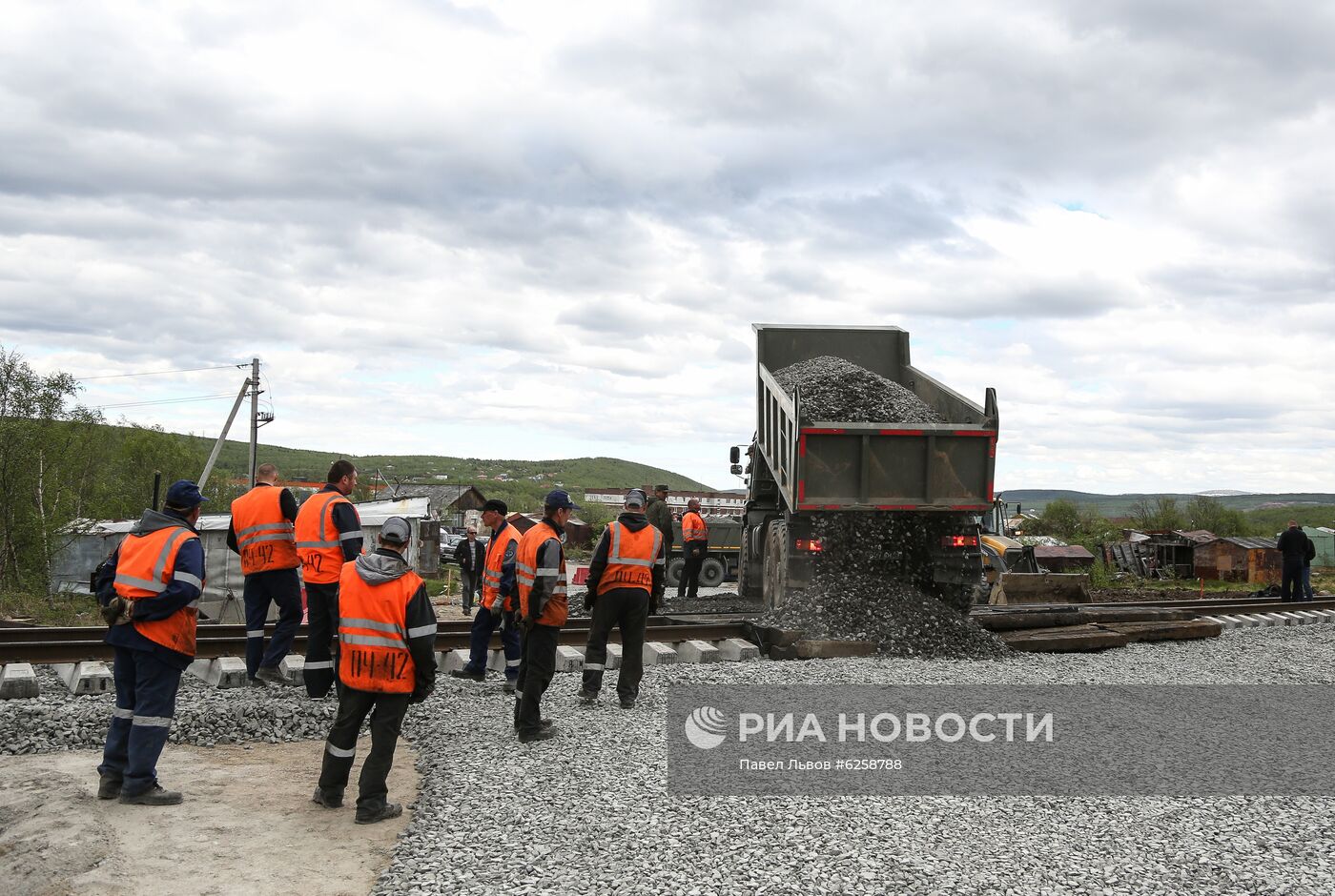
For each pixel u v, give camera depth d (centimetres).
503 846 515
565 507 755
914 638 1177
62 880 480
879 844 522
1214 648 1297
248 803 614
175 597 591
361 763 718
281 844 542
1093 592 2739
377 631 590
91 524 2756
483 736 755
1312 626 1614
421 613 593
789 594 1359
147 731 598
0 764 688
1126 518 6662
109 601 593
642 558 864
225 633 1169
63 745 740
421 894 458
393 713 592
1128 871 493
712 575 2527
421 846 520
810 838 530
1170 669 1102
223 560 2127
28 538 2723
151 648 595
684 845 519
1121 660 1177
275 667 915
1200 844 534
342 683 597
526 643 741
